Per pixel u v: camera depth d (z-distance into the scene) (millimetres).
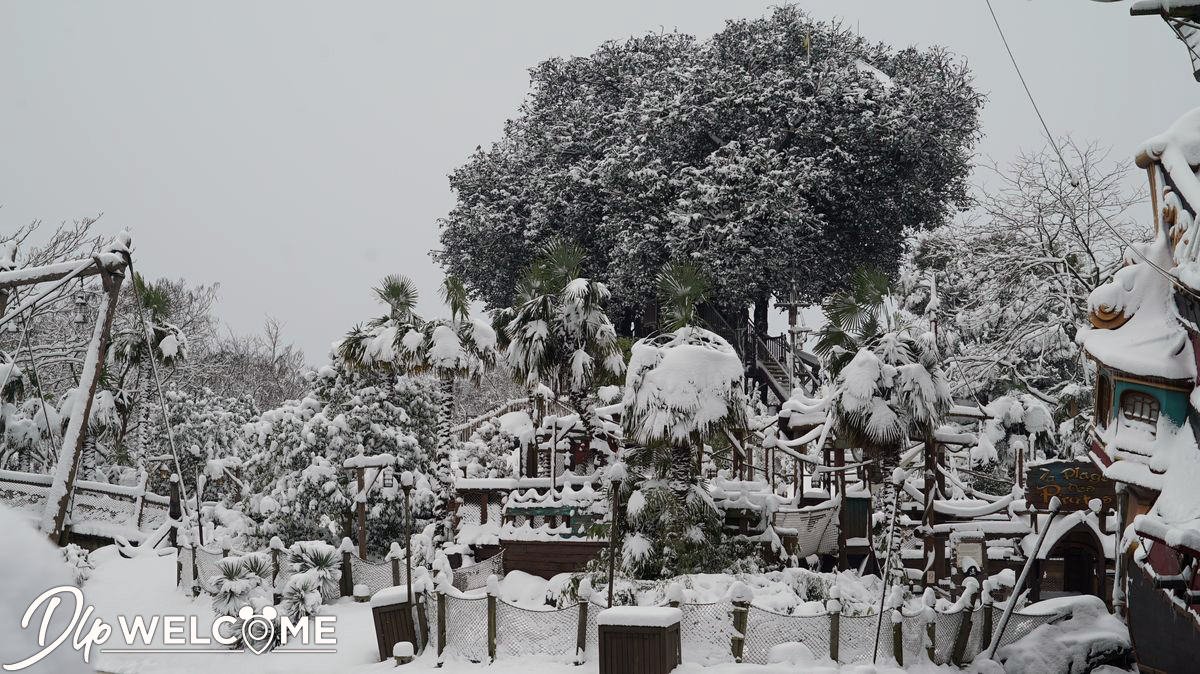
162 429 33844
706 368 17844
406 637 15609
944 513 20406
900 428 18812
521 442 24391
